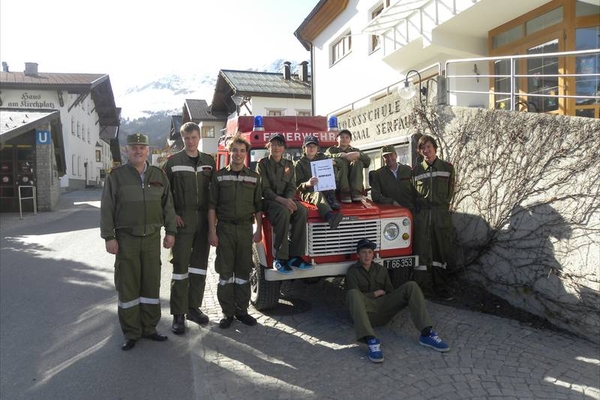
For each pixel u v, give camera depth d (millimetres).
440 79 6637
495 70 9539
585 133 4512
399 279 5469
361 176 5535
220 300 4965
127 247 4383
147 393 3549
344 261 4957
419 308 4398
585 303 4449
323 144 6387
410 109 7348
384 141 8016
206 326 5020
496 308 5355
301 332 4828
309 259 4883
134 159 4406
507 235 5383
